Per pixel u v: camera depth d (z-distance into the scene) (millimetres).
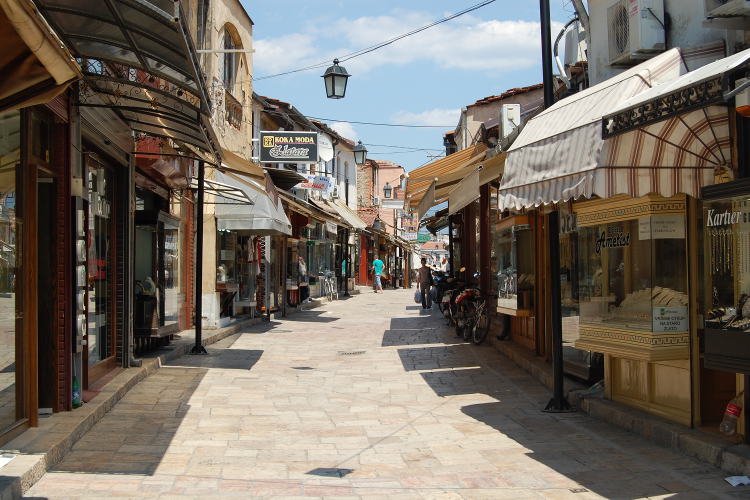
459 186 13734
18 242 6250
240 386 9648
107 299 9641
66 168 7055
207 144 9008
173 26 5461
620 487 5340
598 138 6203
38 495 4977
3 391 5914
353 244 41688
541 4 8250
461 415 8023
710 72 5320
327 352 13594
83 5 5758
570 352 9438
